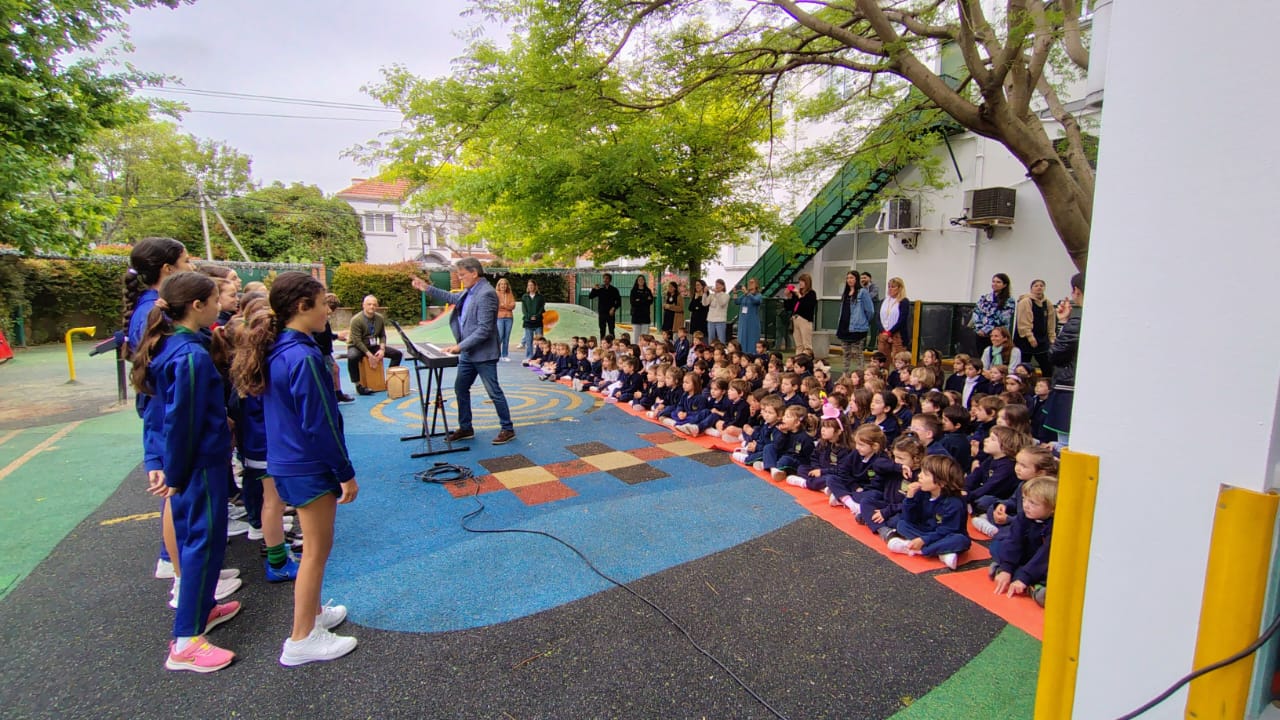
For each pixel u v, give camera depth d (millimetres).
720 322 9656
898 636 2496
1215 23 1040
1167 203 1128
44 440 5488
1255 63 999
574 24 5699
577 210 8984
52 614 2652
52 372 9359
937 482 3217
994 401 4504
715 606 2725
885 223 10758
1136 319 1190
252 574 3037
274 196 28859
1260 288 1024
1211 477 1104
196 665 2266
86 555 3223
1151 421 1183
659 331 13734
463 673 2264
